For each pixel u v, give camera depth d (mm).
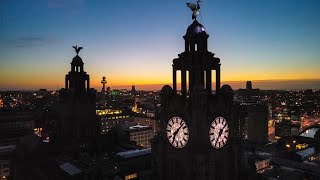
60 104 97625
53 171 82938
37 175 86188
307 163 159750
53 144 98562
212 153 47406
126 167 90750
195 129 46188
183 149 47812
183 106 47844
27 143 100125
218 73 50906
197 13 50531
